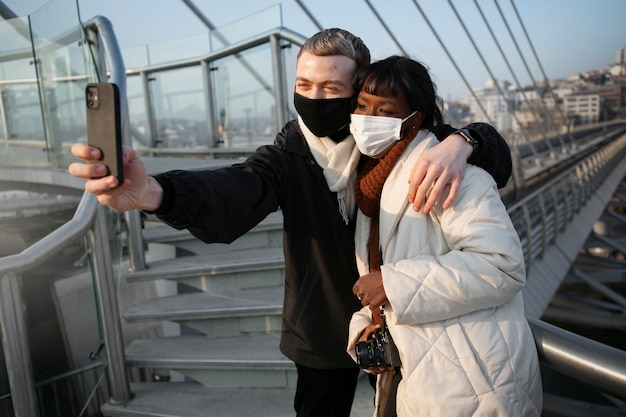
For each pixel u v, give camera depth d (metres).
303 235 1.33
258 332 2.52
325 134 1.25
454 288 0.94
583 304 14.34
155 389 2.30
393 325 1.03
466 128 1.11
